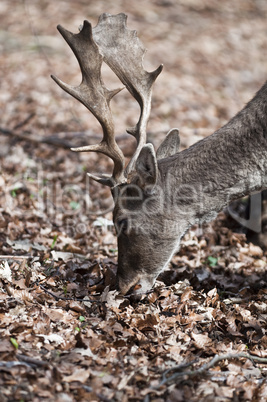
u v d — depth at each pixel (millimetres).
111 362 7074
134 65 9531
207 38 28125
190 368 7172
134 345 7621
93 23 27422
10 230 11695
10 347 6938
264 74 25703
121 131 18688
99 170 16047
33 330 7523
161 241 9055
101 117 8805
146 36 27188
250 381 6992
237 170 8914
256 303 9336
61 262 10273
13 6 28875
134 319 8289
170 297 9109
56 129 18422
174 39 27359
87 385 6535
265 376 7406
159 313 8766
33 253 10773
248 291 10086
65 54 24438
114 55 9516
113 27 9609
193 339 7984
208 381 6926
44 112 19391
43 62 23531
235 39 28562
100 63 8875
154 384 6691
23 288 8766
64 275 9672
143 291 9211
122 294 9188
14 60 23594
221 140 8922
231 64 25938
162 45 26469
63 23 27047
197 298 9297
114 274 9594
